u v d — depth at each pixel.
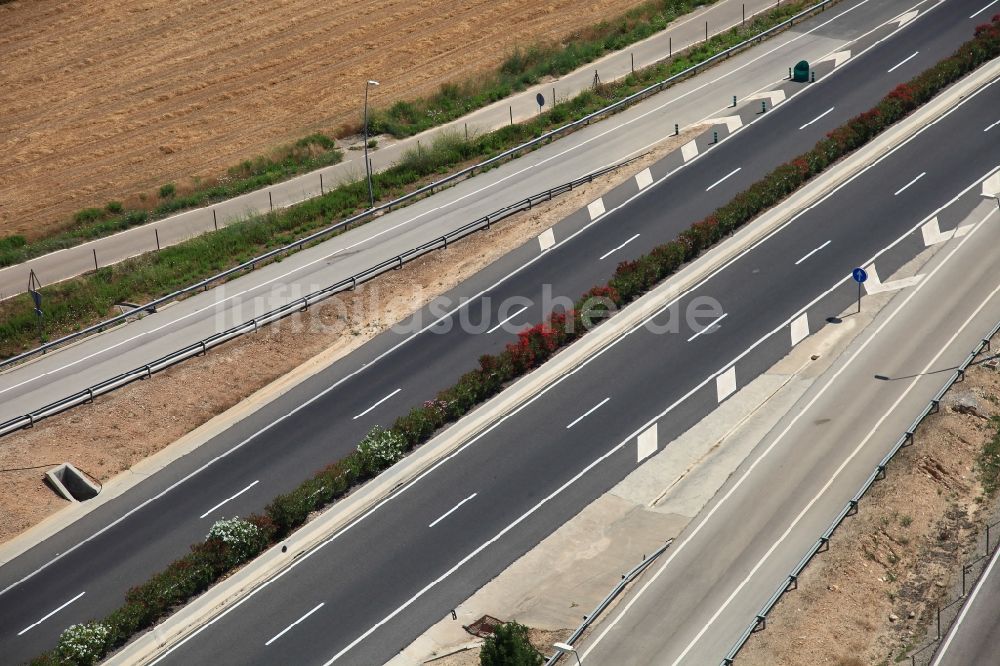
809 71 72.44
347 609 40.12
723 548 40.25
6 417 51.38
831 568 38.31
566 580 40.06
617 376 50.31
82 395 51.72
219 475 47.66
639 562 40.22
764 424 46.41
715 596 38.12
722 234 58.69
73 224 70.00
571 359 51.66
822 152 62.62
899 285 53.44
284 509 43.81
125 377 52.81
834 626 36.19
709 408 47.75
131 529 45.25
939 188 59.69
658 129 70.62
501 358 50.56
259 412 51.22
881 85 70.38
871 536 39.56
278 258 63.09
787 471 43.66
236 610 40.62
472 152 72.44
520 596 39.72
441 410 48.62
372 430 47.66
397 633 38.81
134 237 67.75
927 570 38.62
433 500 44.78
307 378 53.09
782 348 50.62
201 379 53.12
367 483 46.03
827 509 41.38
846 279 54.38
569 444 46.81
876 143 64.12
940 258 54.78
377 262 61.12
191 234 67.50
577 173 67.38
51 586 42.69
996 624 35.66
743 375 49.34
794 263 55.97
